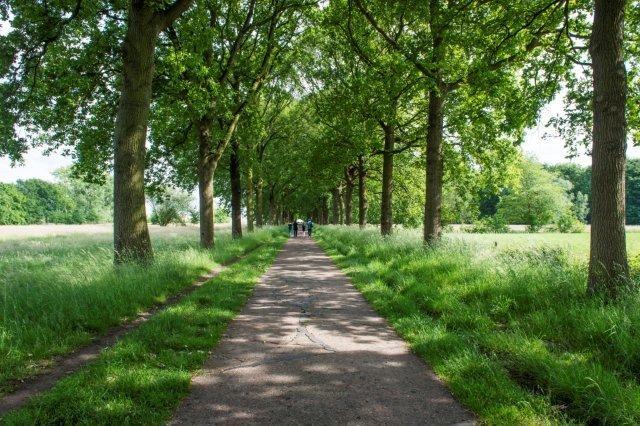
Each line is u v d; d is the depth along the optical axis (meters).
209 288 9.10
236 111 18.06
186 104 15.23
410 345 5.68
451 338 5.41
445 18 9.61
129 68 10.03
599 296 5.95
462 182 21.27
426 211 14.16
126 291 7.75
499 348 5.07
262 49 19.31
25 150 13.36
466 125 16.44
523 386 4.14
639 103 11.02
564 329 5.39
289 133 32.09
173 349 5.31
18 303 6.32
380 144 16.86
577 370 4.02
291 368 4.80
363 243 18.06
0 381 4.23
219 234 29.23
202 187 17.56
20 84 12.30
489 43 10.06
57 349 5.16
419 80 12.23
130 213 10.11
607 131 6.03
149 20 9.99
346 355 5.27
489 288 7.49
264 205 60.16
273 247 22.06
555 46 9.87
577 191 91.75
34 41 11.92
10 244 24.05
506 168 19.55
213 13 16.72
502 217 63.16
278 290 9.91
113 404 3.63
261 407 3.79
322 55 21.12
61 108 14.16
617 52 5.97
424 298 7.84
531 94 10.19
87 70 13.94
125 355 4.85
